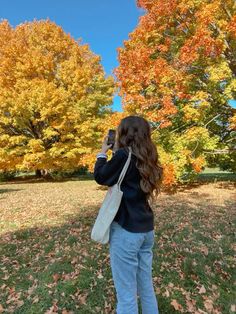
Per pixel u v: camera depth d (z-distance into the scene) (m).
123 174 2.10
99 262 4.23
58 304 3.24
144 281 2.28
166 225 5.98
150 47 11.98
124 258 2.08
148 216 2.20
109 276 3.79
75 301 3.28
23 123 18.52
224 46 10.04
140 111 11.26
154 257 4.30
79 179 21.09
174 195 10.37
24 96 17.59
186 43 10.14
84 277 3.78
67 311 3.11
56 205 9.02
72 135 18.75
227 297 3.29
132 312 2.08
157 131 11.88
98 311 3.08
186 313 3.00
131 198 2.11
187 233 5.45
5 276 3.91
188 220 6.45
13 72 19.61
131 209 2.10
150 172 2.15
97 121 19.34
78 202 9.49
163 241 5.05
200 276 3.73
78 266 4.11
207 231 5.59
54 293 3.45
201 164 10.80
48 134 18.16
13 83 19.77
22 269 4.13
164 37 12.35
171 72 10.43
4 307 3.23
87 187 14.45
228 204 8.46
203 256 4.33
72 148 18.98
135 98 10.95
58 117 18.98
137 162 2.13
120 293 2.10
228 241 4.99
